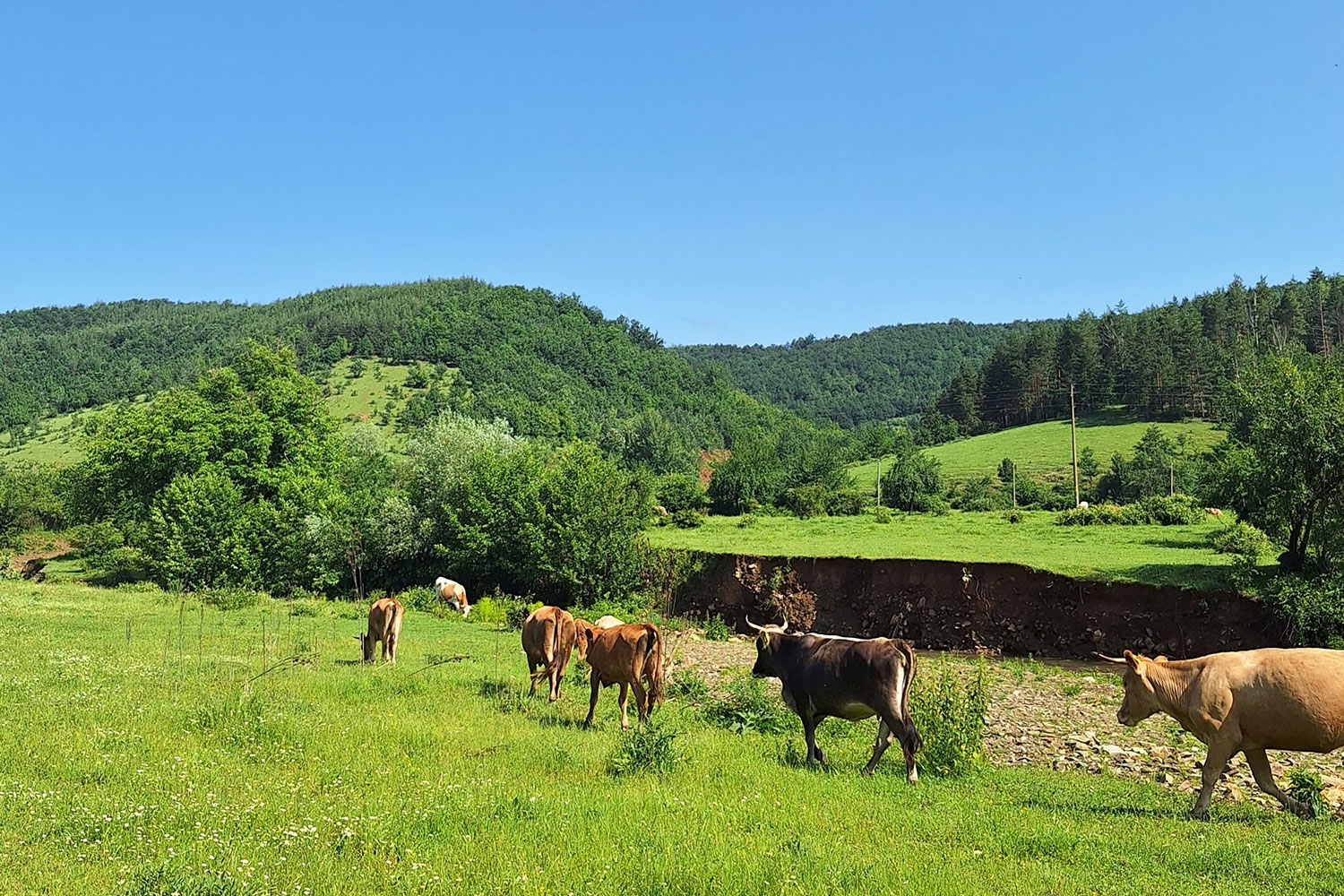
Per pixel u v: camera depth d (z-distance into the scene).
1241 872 8.34
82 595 36.81
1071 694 22.98
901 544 42.97
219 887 6.38
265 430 49.81
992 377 145.50
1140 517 48.97
